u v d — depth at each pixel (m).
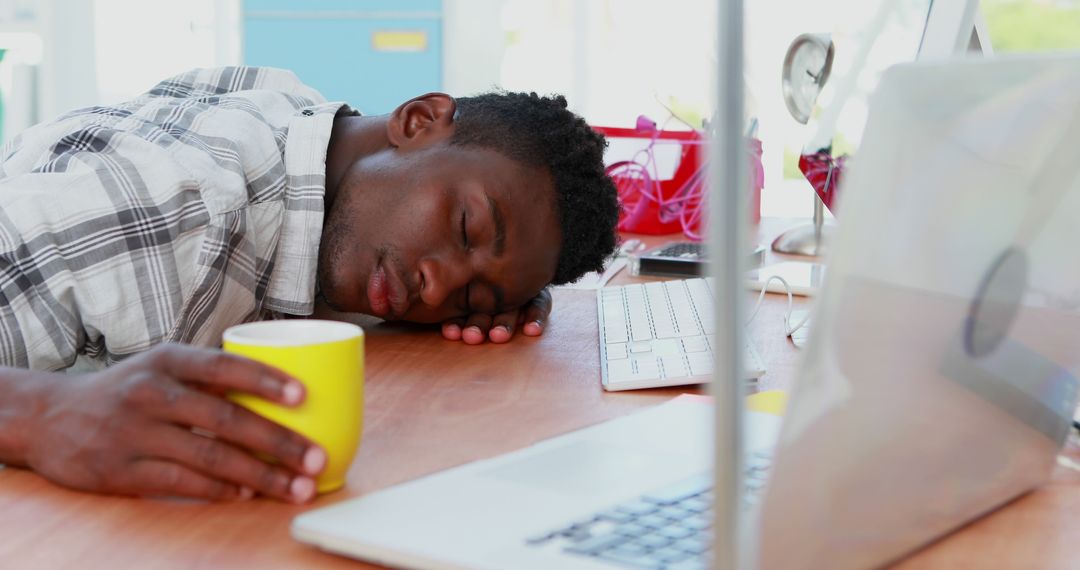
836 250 0.44
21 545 0.54
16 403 0.65
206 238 1.03
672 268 1.63
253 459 0.60
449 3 2.98
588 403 0.87
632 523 0.55
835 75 1.31
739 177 0.36
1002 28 5.41
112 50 3.18
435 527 0.54
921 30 1.22
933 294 0.50
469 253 1.19
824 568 0.49
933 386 0.52
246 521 0.59
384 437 0.75
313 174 1.20
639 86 3.27
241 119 1.18
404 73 3.03
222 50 3.12
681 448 0.69
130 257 0.97
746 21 0.35
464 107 1.29
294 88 1.57
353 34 3.02
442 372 0.98
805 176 1.32
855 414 0.47
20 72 3.08
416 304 1.20
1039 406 0.61
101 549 0.54
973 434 0.57
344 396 0.62
